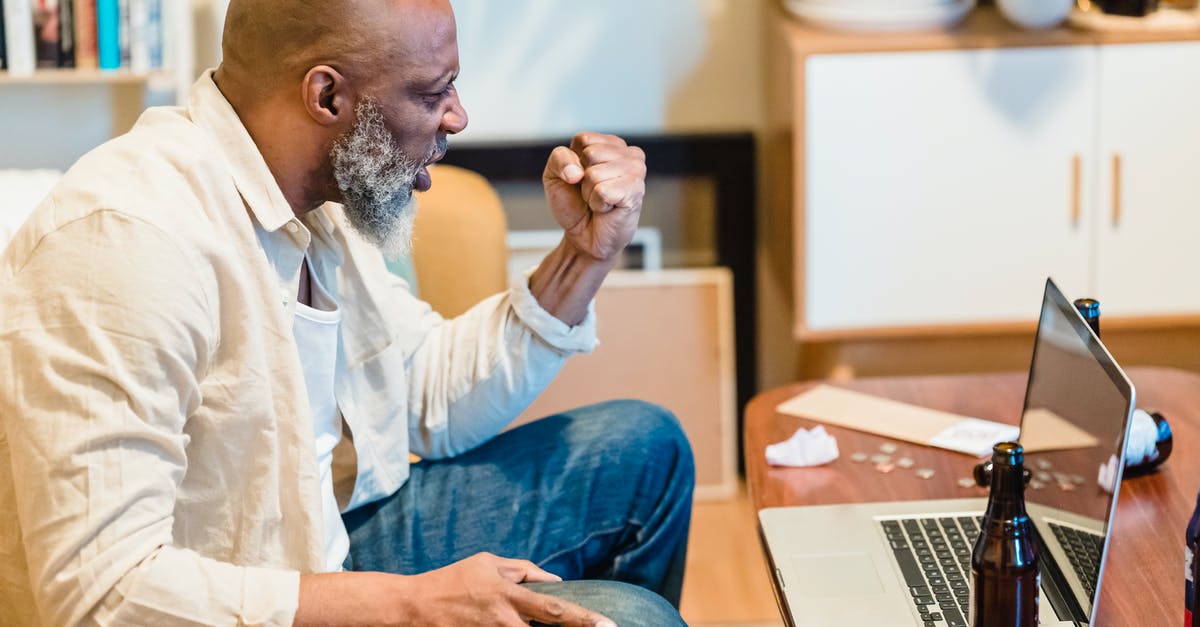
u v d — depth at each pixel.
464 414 1.73
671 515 1.78
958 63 2.58
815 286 2.69
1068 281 2.69
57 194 1.29
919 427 1.75
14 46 2.57
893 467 1.65
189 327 1.27
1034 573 1.17
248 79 1.39
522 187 2.98
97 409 1.21
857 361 2.79
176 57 2.61
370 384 1.66
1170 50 2.57
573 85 2.96
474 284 2.29
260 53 1.37
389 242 1.50
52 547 1.20
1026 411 1.56
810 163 2.62
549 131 2.98
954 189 2.64
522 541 1.70
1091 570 1.25
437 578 1.30
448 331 1.76
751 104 2.98
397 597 1.27
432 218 2.29
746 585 2.61
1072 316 1.44
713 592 2.59
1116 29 2.57
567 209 1.66
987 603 1.18
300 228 1.43
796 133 2.61
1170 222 2.66
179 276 1.27
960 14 2.63
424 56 1.39
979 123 2.61
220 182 1.35
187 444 1.35
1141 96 2.60
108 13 2.58
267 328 1.38
